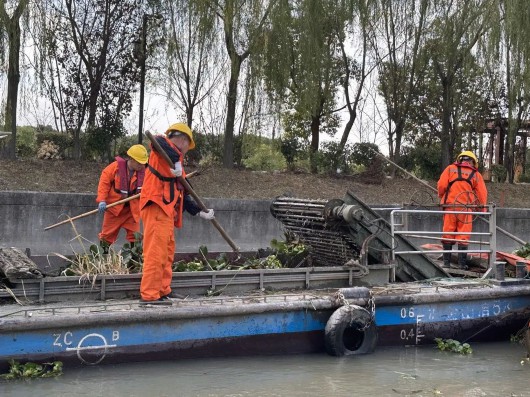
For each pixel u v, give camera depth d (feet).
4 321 16.71
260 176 55.57
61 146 51.39
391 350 22.41
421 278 25.55
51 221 38.24
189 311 18.97
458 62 60.64
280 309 20.35
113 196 27.20
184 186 20.52
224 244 43.09
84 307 18.45
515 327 24.85
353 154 62.13
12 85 47.03
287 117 65.51
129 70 51.88
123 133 52.70
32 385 16.87
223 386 17.88
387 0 59.41
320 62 55.36
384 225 24.31
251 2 51.08
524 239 51.21
